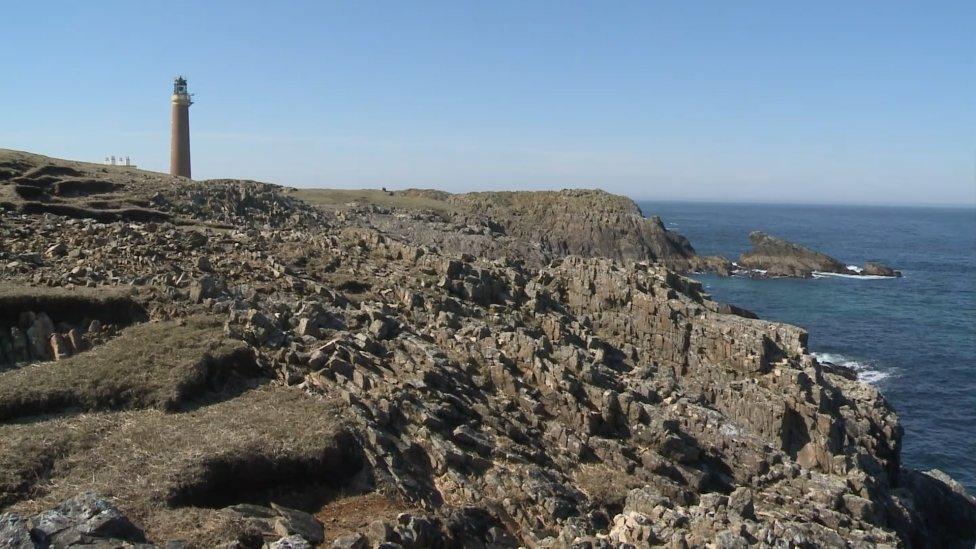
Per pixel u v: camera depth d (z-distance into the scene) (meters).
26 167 70.62
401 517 20.25
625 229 154.38
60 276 33.16
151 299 32.19
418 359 31.91
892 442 39.50
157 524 18.06
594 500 26.28
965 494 41.91
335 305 37.25
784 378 39.12
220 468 21.14
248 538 18.22
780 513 27.72
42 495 19.19
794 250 155.00
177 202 69.00
